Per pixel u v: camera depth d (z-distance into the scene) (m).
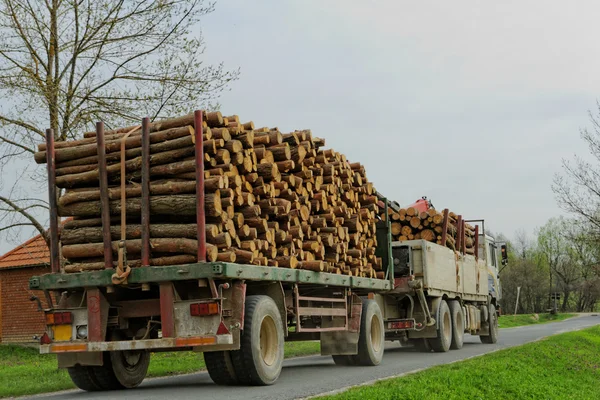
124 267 13.95
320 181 18.84
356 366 20.47
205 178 13.94
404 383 14.16
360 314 20.17
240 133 15.28
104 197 14.36
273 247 15.84
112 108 26.11
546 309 151.88
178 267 13.49
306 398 11.88
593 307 167.50
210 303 13.42
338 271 19.30
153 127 14.43
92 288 14.37
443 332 26.89
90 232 14.63
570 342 32.69
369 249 21.98
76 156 14.97
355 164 22.44
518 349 25.08
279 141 16.73
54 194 15.02
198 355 24.22
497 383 15.84
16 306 38.44
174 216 14.19
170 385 15.94
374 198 22.36
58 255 14.95
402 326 24.77
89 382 15.30
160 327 15.20
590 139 35.91
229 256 13.78
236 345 13.74
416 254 25.86
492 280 36.75
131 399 12.49
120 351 15.51
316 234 18.22
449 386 14.41
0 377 18.38
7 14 25.34
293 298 16.81
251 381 14.59
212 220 14.01
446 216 28.20
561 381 19.30
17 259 38.28
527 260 147.50
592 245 37.38
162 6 25.70
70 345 14.23
